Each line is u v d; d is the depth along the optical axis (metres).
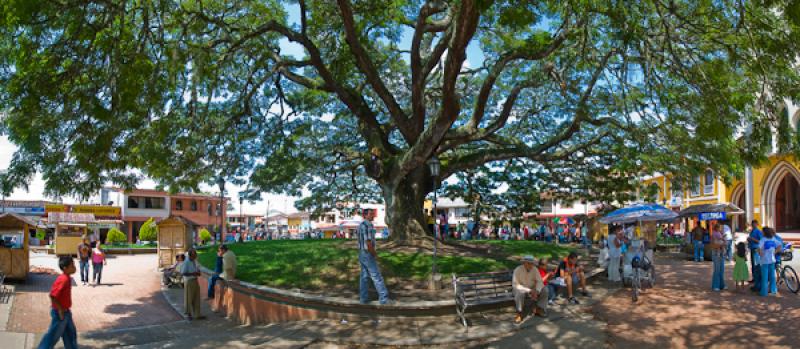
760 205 30.69
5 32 8.12
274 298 10.41
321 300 9.57
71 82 9.14
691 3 10.34
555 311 9.88
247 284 11.05
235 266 11.84
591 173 17.61
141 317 12.26
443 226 25.48
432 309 9.23
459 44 9.98
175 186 13.88
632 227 20.53
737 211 22.67
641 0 9.67
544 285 9.51
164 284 17.23
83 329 10.85
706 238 20.09
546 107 17.33
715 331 8.12
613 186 17.45
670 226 35.72
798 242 27.30
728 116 9.52
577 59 12.27
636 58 10.57
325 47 15.83
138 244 37.59
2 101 8.79
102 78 9.12
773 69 9.12
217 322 11.59
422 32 13.29
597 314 9.62
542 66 13.72
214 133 13.62
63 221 34.22
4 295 13.50
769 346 7.20
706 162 12.26
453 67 10.30
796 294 10.99
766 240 10.96
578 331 8.52
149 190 52.38
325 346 8.36
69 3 8.63
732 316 9.00
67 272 7.62
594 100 13.02
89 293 15.69
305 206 21.91
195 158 13.51
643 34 9.86
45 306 12.62
